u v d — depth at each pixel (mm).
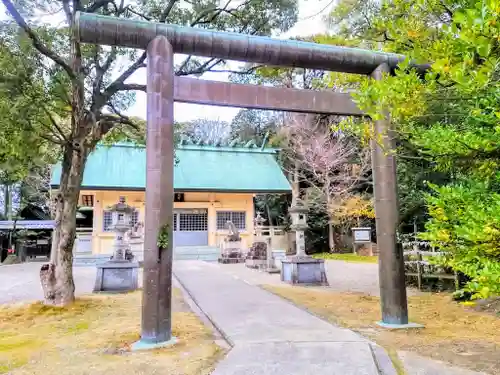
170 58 4516
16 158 5762
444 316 5844
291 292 7926
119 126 8789
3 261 16625
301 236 9719
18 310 6094
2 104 5211
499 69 2252
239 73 7789
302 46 4980
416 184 11547
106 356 3762
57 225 6586
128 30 4398
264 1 6996
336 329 4598
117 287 8141
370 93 2750
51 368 3445
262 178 19406
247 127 25531
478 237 2051
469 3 2422
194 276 10102
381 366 3428
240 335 4324
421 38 3264
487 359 3686
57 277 6402
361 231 17812
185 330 4680
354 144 18359
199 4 7074
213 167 19594
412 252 8852
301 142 19188
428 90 2570
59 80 5996
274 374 3135
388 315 5066
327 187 18031
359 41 6238
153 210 4227
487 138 2654
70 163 6754
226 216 19484
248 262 13547
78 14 4371
